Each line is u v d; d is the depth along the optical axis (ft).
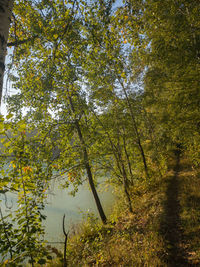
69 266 14.82
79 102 24.16
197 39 15.10
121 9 9.97
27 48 10.15
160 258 10.96
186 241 12.02
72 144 28.50
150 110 27.76
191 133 17.69
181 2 13.30
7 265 5.67
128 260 12.00
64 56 9.95
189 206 16.98
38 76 11.23
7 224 6.32
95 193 27.09
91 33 8.94
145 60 19.22
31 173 8.05
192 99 15.10
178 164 39.75
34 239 6.46
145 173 30.76
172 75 17.63
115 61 10.03
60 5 8.59
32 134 22.31
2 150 8.30
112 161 28.45
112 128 26.84
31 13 9.48
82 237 21.06
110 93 23.59
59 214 31.30
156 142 31.76
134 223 18.58
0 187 6.17
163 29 15.26
